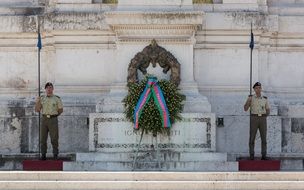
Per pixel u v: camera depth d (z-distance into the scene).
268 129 33.28
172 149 31.44
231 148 33.34
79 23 33.66
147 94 31.45
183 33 32.62
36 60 34.38
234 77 33.81
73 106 33.41
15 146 33.56
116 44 33.09
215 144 31.55
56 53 33.94
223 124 33.38
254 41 33.81
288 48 34.50
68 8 34.00
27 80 34.38
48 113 31.30
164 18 32.28
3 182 25.70
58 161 30.73
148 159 31.19
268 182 25.80
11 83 34.34
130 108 31.47
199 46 33.75
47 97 31.44
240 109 33.41
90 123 31.64
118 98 32.34
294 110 33.66
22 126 33.59
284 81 34.50
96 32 33.78
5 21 34.22
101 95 33.66
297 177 26.47
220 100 33.53
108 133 31.56
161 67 32.53
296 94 34.38
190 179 26.39
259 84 31.34
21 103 33.81
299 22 34.41
